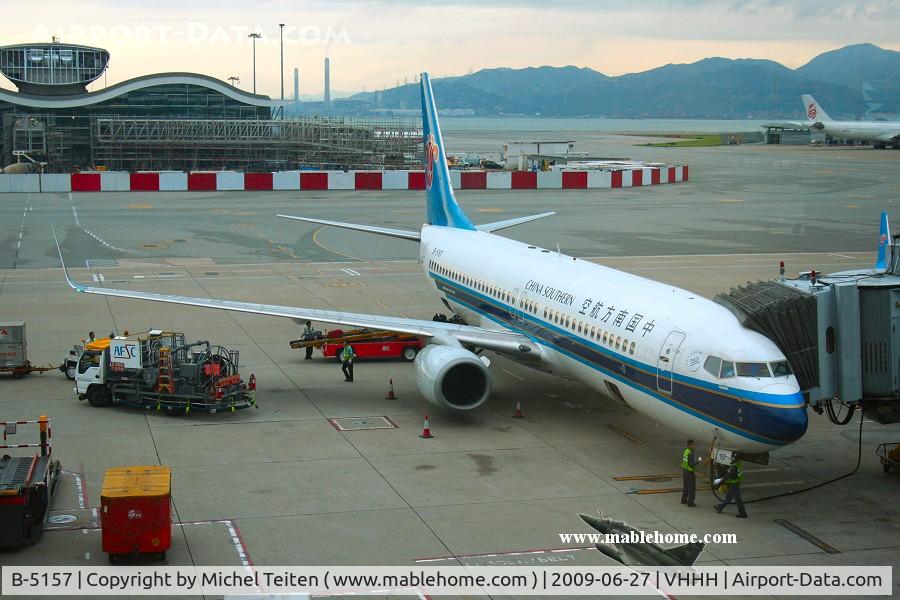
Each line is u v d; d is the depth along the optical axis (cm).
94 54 15725
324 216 9694
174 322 5147
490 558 2311
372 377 4178
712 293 5891
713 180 14575
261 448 3153
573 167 15238
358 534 2445
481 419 3534
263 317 5331
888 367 2805
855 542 2431
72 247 7731
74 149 16075
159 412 3559
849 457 3153
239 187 12281
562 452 3145
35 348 4506
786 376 2575
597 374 3186
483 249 4478
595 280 3475
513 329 3831
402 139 16825
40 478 2456
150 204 10744
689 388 2698
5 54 15375
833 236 8662
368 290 6112
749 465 3070
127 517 2245
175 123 15300
